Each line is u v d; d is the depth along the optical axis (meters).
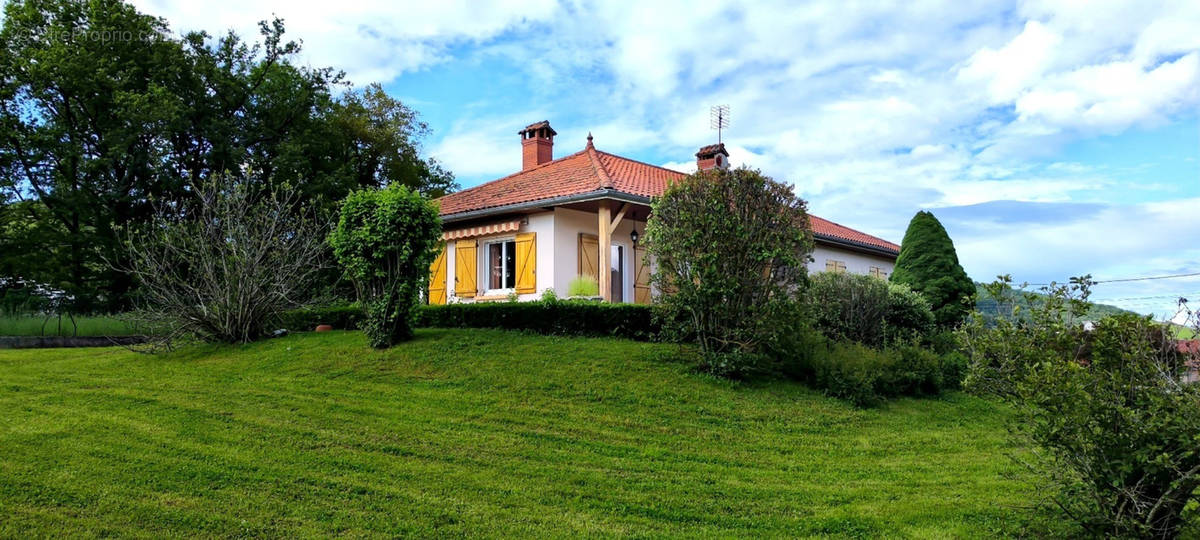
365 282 13.26
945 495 7.36
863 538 6.20
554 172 20.64
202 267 14.48
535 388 10.62
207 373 11.82
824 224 26.84
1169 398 4.99
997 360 6.05
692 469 7.91
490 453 7.99
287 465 7.28
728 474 7.84
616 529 6.21
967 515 6.69
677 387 10.91
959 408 11.98
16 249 24.64
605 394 10.45
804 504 7.02
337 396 10.13
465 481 7.12
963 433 10.30
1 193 24.95
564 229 18.17
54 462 7.07
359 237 12.90
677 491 7.20
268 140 28.47
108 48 25.11
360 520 6.10
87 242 24.83
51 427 8.30
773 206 11.71
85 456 7.29
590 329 13.99
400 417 9.15
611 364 11.74
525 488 7.03
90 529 5.68
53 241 24.80
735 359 11.40
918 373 12.66
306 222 16.27
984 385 6.06
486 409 9.63
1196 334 5.27
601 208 16.81
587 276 17.70
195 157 26.95
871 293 16.09
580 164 20.31
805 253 12.02
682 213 11.66
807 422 10.09
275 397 9.99
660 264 11.92
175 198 25.05
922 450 9.29
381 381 11.02
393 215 12.91
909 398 12.30
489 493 6.86
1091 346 5.54
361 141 36.84
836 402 11.15
